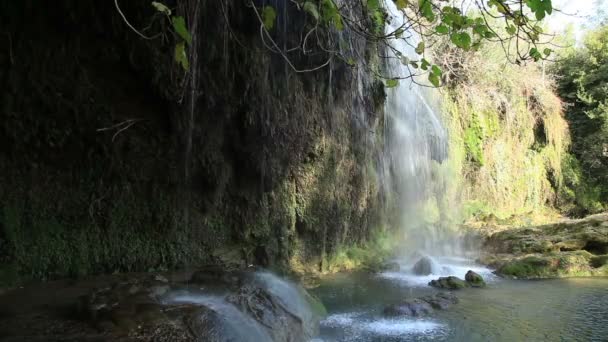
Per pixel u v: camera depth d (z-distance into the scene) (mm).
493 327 6039
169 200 7363
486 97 16484
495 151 16578
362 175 10086
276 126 8016
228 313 4598
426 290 7984
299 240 8969
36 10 5824
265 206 8406
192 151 7398
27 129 6090
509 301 7320
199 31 6586
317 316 6133
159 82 6543
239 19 6977
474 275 8602
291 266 8734
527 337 5688
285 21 7418
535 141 18484
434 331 5879
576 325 6137
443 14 4293
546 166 18562
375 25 7910
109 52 6352
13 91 5918
